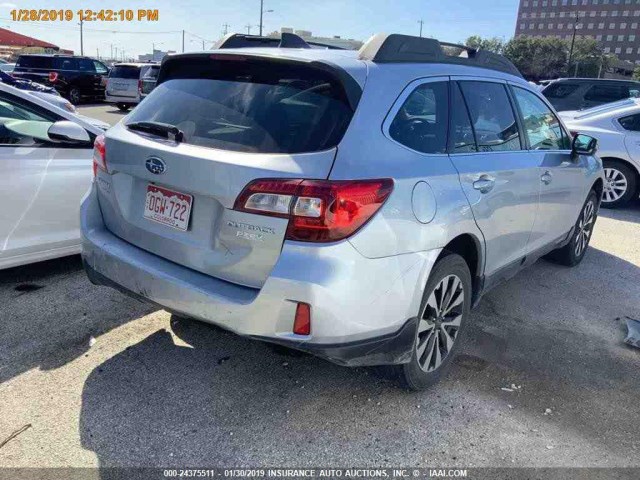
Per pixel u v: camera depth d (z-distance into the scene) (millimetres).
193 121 2688
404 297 2561
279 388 3012
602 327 4035
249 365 3211
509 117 3646
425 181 2654
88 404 2789
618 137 7887
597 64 90250
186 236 2621
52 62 21688
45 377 2988
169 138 2682
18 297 3914
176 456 2482
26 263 4027
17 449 2457
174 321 3668
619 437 2785
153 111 2926
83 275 4344
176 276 2594
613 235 6660
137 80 20234
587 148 4395
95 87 22766
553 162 4066
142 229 2818
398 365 2857
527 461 2578
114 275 2855
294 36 3219
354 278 2324
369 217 2348
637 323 4051
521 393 3113
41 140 4133
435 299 2930
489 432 2764
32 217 3984
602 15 129625
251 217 2342
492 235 3277
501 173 3293
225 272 2484
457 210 2836
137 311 3781
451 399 3016
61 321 3598
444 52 3316
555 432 2795
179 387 2969
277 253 2324
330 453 2561
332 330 2328
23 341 3336
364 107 2506
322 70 2547
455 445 2658
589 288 4816
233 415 2775
